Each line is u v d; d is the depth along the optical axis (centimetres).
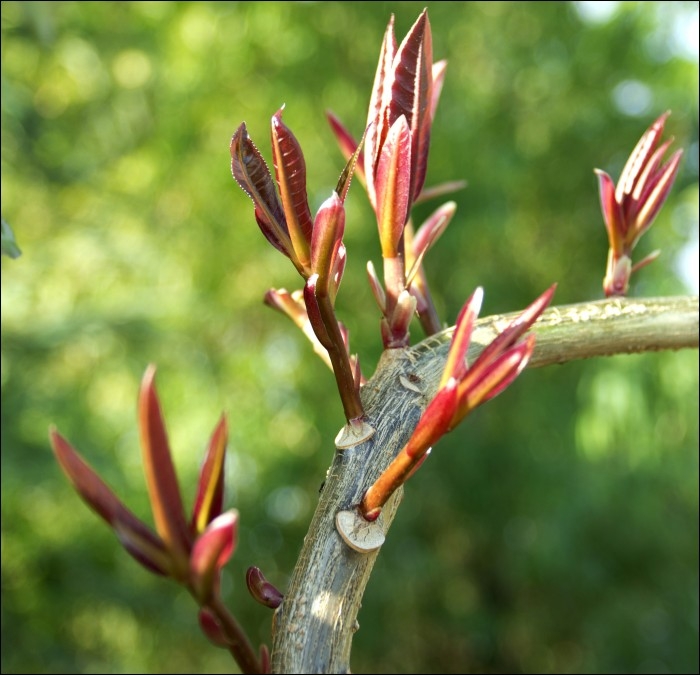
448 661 724
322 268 62
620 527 600
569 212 655
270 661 60
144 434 46
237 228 690
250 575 64
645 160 93
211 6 666
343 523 62
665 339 89
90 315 550
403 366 73
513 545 657
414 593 691
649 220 92
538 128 658
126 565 636
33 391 520
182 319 661
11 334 523
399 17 642
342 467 66
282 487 667
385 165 71
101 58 677
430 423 56
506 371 55
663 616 618
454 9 637
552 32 644
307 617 60
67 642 627
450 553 703
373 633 658
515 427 643
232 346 707
